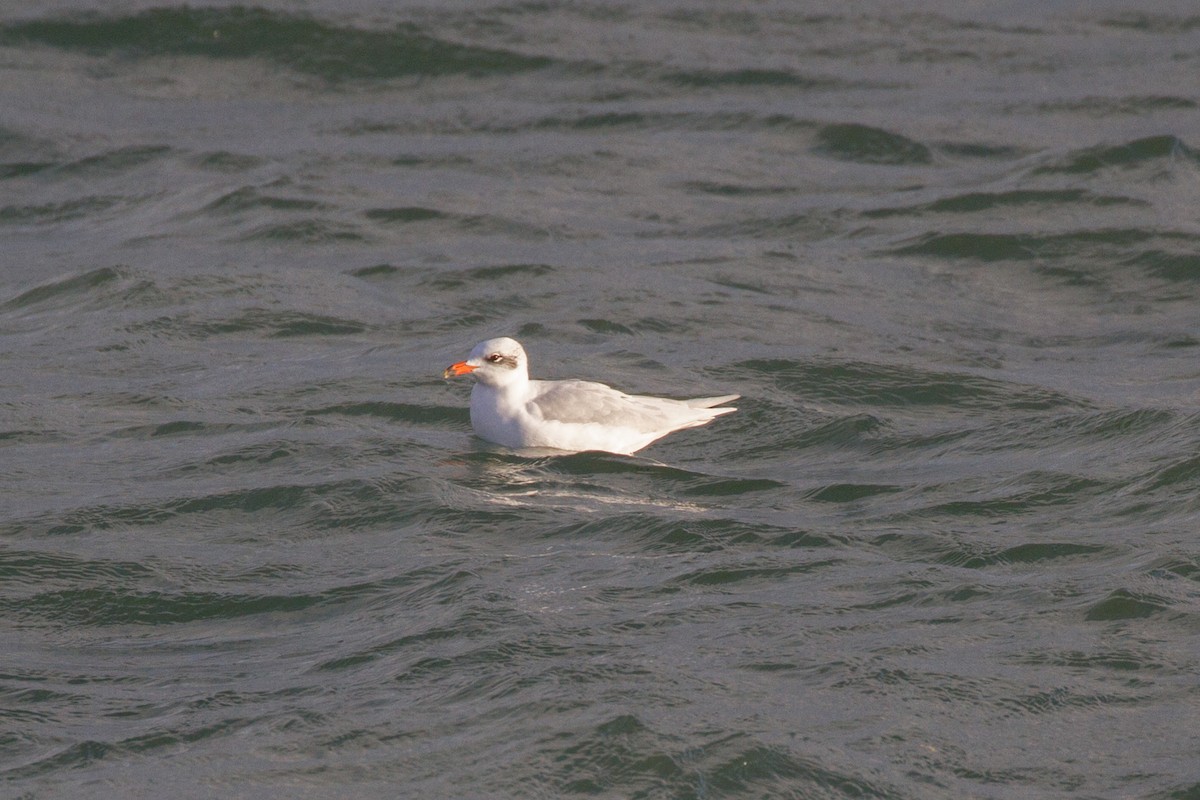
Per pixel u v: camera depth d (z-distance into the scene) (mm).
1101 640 11062
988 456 15922
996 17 41062
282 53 35594
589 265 23641
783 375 18609
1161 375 18844
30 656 11555
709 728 9812
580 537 13570
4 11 36594
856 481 15133
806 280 23125
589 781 9344
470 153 30141
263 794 9297
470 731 9906
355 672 10930
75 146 30609
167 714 10438
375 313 21438
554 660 10820
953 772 9438
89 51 35500
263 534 13938
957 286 23109
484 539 13625
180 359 19578
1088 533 13375
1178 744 9688
